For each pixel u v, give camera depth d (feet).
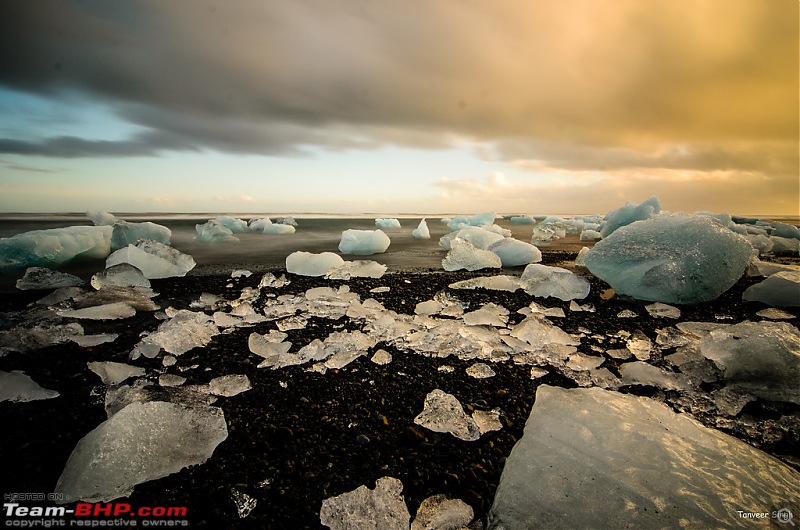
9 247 20.43
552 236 42.60
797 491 4.93
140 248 19.52
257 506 5.00
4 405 7.22
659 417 6.28
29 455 5.93
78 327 10.95
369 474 5.58
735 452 5.56
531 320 10.96
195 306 13.92
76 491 5.08
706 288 13.47
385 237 29.94
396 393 7.83
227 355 9.70
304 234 44.60
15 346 9.61
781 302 13.37
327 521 4.79
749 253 13.80
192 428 6.22
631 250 14.98
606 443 5.66
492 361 9.27
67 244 22.43
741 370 7.77
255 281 17.94
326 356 9.53
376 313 12.96
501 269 21.81
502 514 4.73
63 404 7.38
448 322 12.09
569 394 6.99
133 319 12.31
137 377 8.54
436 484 5.42
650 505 4.66
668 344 10.28
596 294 15.35
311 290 15.49
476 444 6.26
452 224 48.83
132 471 5.37
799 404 7.09
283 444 6.20
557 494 4.92
